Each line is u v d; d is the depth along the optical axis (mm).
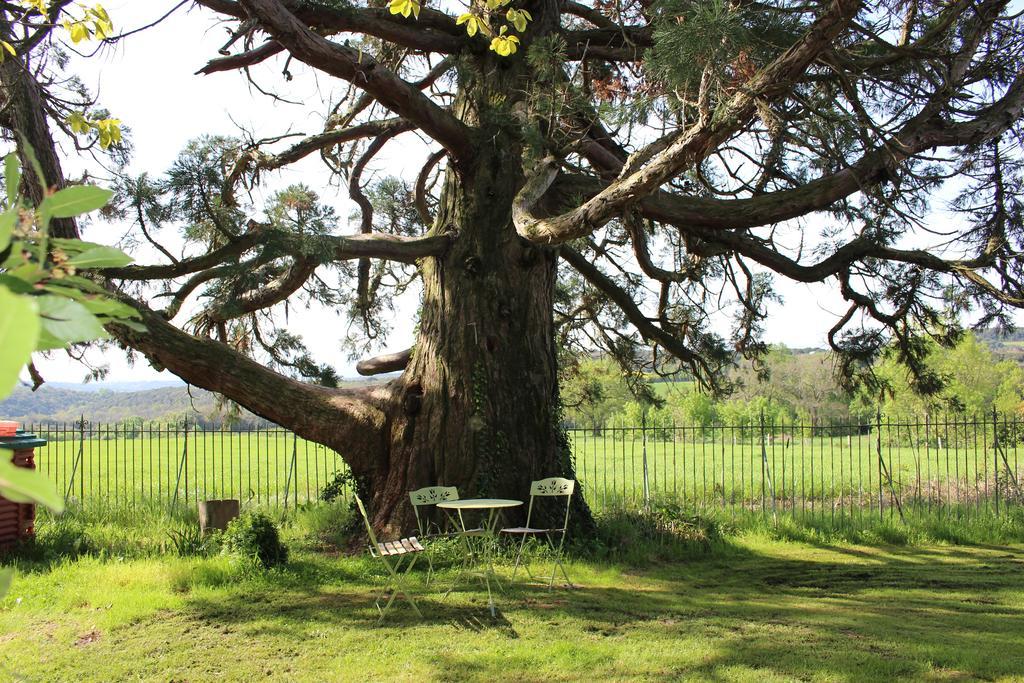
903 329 13375
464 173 11914
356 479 11875
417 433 11508
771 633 7395
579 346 17250
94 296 1248
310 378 12273
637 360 17297
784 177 12172
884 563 11156
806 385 43719
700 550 11688
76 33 6531
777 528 13102
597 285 14367
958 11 8602
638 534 11891
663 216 10703
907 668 6297
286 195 10703
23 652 6621
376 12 10773
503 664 6395
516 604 8359
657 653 6699
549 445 11820
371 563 10227
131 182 9062
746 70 7340
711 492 18062
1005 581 9953
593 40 11891
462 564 10094
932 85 9680
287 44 9234
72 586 8641
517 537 11047
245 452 33250
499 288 11750
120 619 7539
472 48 11680
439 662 6445
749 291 15398
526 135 9148
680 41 6625
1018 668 6285
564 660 6473
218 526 11203
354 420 11594
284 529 12914
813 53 6594
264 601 8375
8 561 9742
